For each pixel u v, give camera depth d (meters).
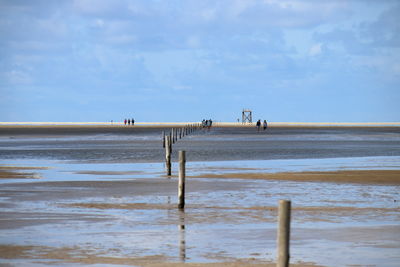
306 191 80.62
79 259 42.38
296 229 53.50
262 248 45.97
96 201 71.06
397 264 41.31
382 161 136.75
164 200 72.00
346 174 102.81
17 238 49.28
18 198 73.56
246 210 64.38
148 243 47.56
